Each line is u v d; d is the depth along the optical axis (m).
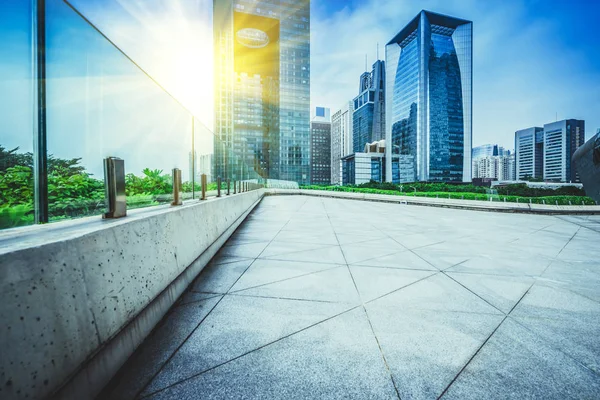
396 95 178.62
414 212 16.61
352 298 3.61
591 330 2.91
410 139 162.75
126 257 2.41
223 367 2.17
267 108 143.25
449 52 163.12
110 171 2.74
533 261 5.66
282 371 2.14
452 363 2.30
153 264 2.90
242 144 139.50
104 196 2.68
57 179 2.23
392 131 180.62
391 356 2.38
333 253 5.95
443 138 157.25
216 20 131.88
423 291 3.91
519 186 49.72
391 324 2.95
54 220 2.21
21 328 1.36
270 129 141.75
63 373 1.56
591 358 2.41
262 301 3.46
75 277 1.78
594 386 2.06
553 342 2.66
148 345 2.46
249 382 2.00
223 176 8.80
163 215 3.36
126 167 3.15
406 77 169.25
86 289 1.85
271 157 139.75
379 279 4.37
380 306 3.39
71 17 2.29
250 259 5.39
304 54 136.00
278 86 134.38
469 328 2.90
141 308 2.52
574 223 13.02
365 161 146.88
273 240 7.21
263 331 2.74
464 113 161.62
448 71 161.38
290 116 133.50
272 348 2.45
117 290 2.20
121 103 3.00
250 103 141.38
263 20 135.50
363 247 6.60
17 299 1.37
